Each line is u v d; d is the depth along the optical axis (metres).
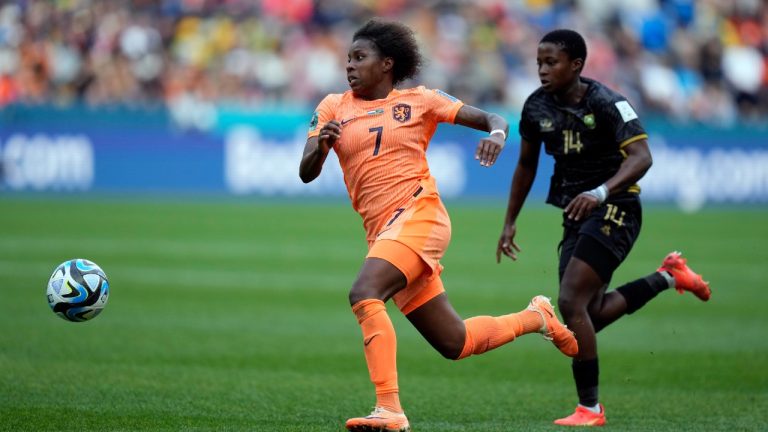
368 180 19.48
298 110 86.75
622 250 22.22
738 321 37.12
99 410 21.61
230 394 23.91
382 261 18.78
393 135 19.39
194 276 46.03
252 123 85.94
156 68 92.19
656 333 34.50
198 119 85.06
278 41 96.06
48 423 20.22
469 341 19.88
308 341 31.88
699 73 100.56
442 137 85.94
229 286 43.41
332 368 27.75
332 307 38.78
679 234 66.19
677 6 103.75
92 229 62.66
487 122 19.25
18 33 91.56
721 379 26.95
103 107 83.75
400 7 100.31
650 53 100.31
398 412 18.52
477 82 96.00
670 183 87.44
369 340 18.61
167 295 40.81
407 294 19.48
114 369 26.69
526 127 23.16
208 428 20.02
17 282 43.00
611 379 27.00
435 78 94.56
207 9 96.94
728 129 88.94
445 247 19.56
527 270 49.91
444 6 100.88
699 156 88.12
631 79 97.31
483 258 54.28
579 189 22.78
